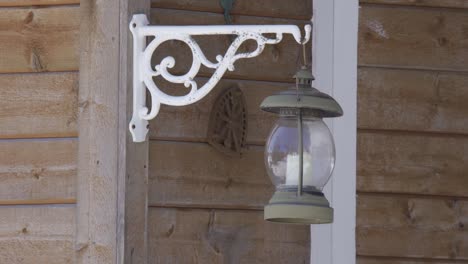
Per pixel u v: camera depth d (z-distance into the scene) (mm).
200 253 6758
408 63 7293
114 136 6273
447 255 7246
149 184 6664
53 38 6684
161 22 6809
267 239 6930
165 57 6598
